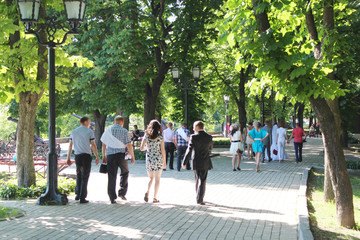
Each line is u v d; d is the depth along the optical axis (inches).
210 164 379.2
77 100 1055.6
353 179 565.9
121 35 794.8
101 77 848.9
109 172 380.5
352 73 553.6
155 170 381.7
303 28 403.5
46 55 450.0
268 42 266.4
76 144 381.4
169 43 896.9
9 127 2135.8
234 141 663.1
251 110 1565.0
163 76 941.2
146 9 949.2
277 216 320.8
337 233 272.4
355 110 602.9
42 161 606.2
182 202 384.5
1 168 740.7
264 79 319.0
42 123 1943.9
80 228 278.2
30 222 294.7
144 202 383.9
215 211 340.2
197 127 382.6
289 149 1241.4
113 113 1063.6
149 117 946.7
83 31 869.8
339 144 296.4
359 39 538.0
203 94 1012.5
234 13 308.2
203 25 855.7
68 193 435.2
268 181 532.4
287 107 1628.9
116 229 276.7
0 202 377.4
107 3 841.5
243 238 256.8
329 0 366.3
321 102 292.7
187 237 258.4
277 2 270.4
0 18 407.5
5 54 417.1
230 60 1122.0
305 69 261.0
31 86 430.9
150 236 259.8
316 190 454.6
